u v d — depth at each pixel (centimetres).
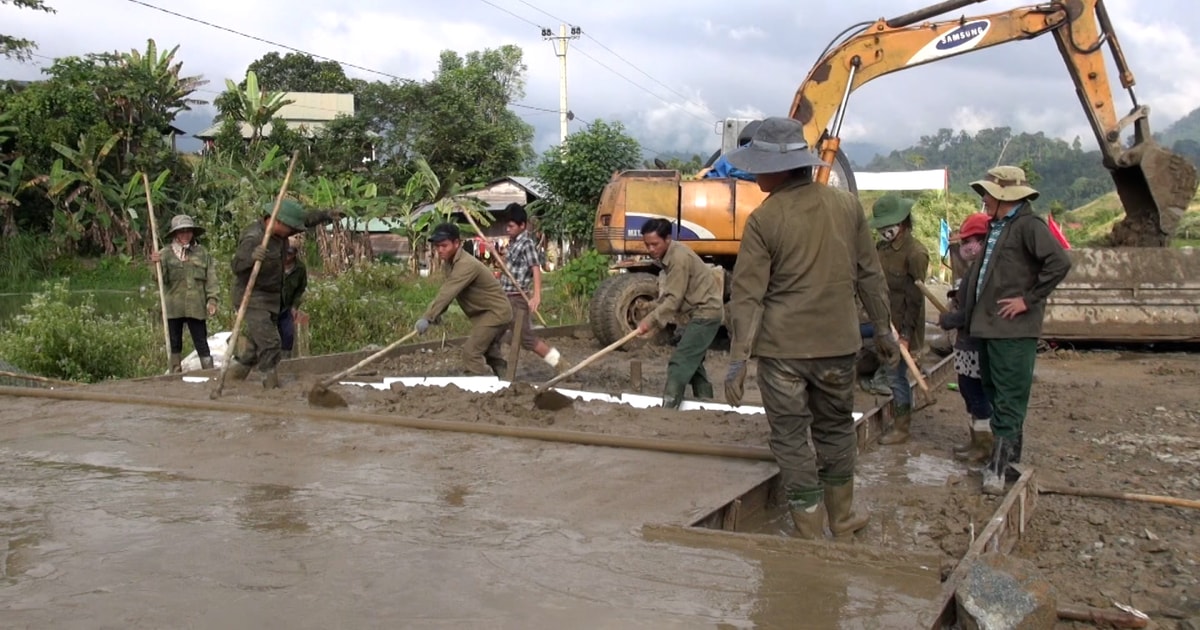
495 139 3819
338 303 1227
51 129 2683
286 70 4903
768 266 419
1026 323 517
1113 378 1004
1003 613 311
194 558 363
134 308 1819
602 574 347
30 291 2342
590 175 2636
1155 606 370
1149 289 1209
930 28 1205
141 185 2689
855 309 426
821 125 1227
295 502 443
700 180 1223
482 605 317
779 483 508
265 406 660
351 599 322
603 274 1759
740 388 420
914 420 748
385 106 3703
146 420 637
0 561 360
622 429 618
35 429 610
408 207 2758
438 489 467
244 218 1537
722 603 320
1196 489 547
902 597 325
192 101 3100
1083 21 1220
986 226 566
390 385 752
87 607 315
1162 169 1232
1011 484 535
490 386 795
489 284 791
